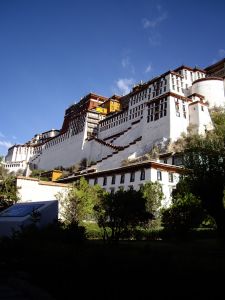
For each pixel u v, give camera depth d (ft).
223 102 262.88
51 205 73.92
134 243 79.56
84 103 435.94
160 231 97.50
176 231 89.20
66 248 36.27
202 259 23.26
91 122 353.10
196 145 88.94
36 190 132.98
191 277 21.06
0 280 38.78
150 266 23.65
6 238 49.42
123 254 27.43
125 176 169.17
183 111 229.45
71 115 466.70
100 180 188.34
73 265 30.30
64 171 313.73
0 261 44.19
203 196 81.25
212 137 88.17
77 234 55.88
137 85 386.32
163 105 231.30
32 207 75.15
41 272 35.47
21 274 38.55
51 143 418.92
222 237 76.02
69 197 99.55
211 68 324.80
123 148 234.79
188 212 89.15
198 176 81.97
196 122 223.30
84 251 32.01
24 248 43.42
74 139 357.82
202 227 119.55
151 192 117.39
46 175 302.86
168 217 91.71
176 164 174.50
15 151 521.24
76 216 94.99
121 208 70.69
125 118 309.63
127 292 24.30
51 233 54.85
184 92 277.44
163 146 203.82
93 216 100.48
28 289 33.37
